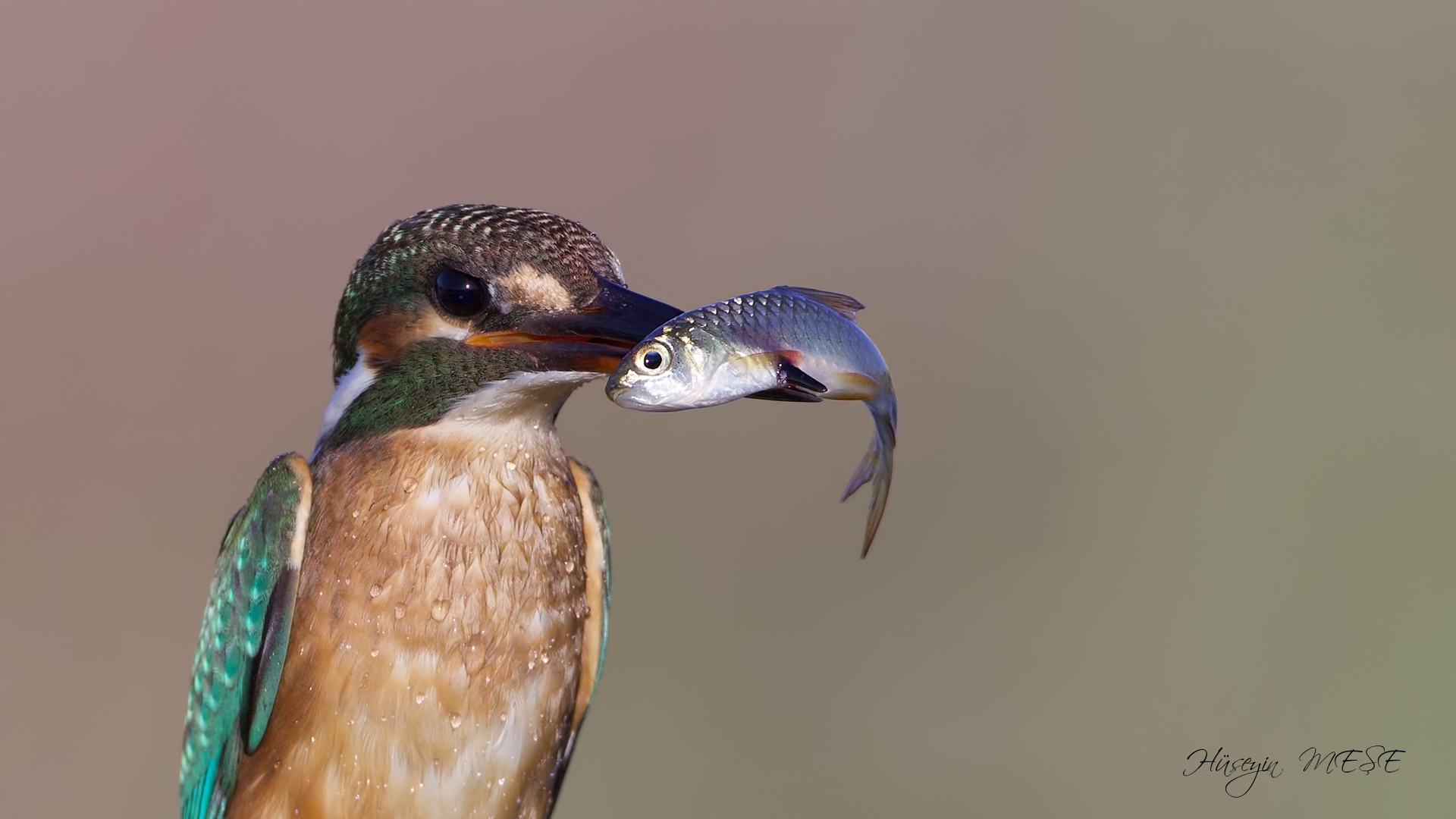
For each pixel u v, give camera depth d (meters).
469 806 2.77
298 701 2.77
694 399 2.73
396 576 2.77
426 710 2.77
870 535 2.73
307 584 2.77
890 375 2.74
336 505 2.77
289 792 2.77
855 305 2.74
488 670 2.77
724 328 2.74
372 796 2.77
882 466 2.73
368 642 2.77
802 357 2.73
